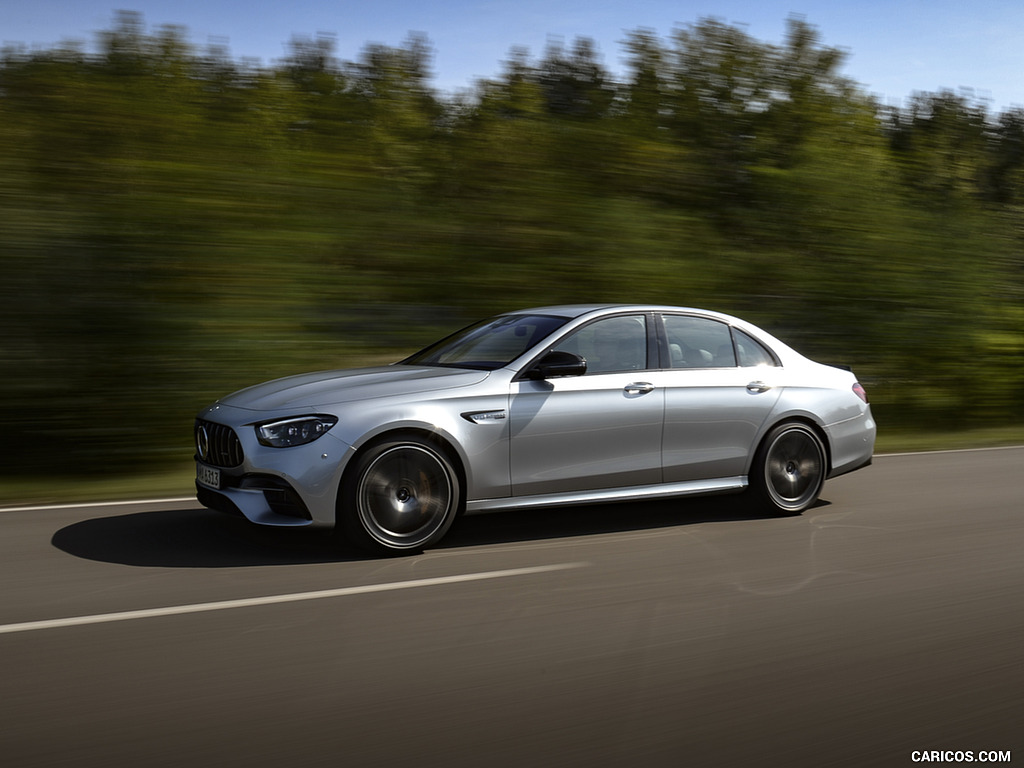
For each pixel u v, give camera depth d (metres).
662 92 19.16
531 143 16.80
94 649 3.84
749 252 15.33
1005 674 3.69
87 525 6.07
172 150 12.95
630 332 6.23
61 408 8.29
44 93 12.88
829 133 19.41
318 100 16.06
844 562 5.32
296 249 11.89
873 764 2.96
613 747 3.04
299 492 5.13
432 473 5.43
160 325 9.20
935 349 13.39
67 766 2.87
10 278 8.91
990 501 7.18
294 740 3.05
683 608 4.46
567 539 5.81
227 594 4.59
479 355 6.12
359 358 10.92
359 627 4.14
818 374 6.82
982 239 16.45
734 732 3.16
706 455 6.27
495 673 3.64
